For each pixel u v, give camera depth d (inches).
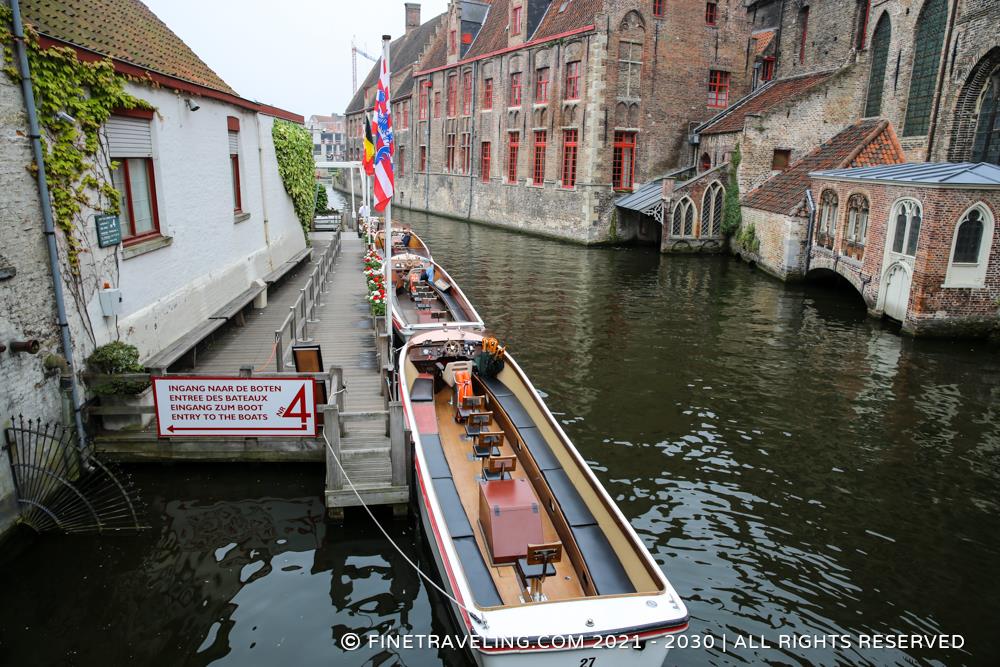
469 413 373.1
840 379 534.3
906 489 368.2
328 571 286.2
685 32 1283.2
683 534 322.3
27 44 288.8
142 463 351.9
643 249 1244.5
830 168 973.8
